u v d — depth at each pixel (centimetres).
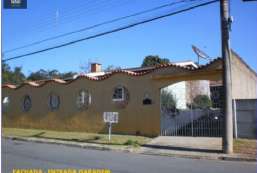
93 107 2523
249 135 1831
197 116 2072
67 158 1447
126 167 1220
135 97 2283
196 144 1795
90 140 2083
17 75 7312
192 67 2061
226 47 1548
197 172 1135
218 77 1934
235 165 1296
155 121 2180
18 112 3148
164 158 1484
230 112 1553
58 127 2766
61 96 2766
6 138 2438
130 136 2175
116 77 2395
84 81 2594
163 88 2197
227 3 1545
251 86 2394
